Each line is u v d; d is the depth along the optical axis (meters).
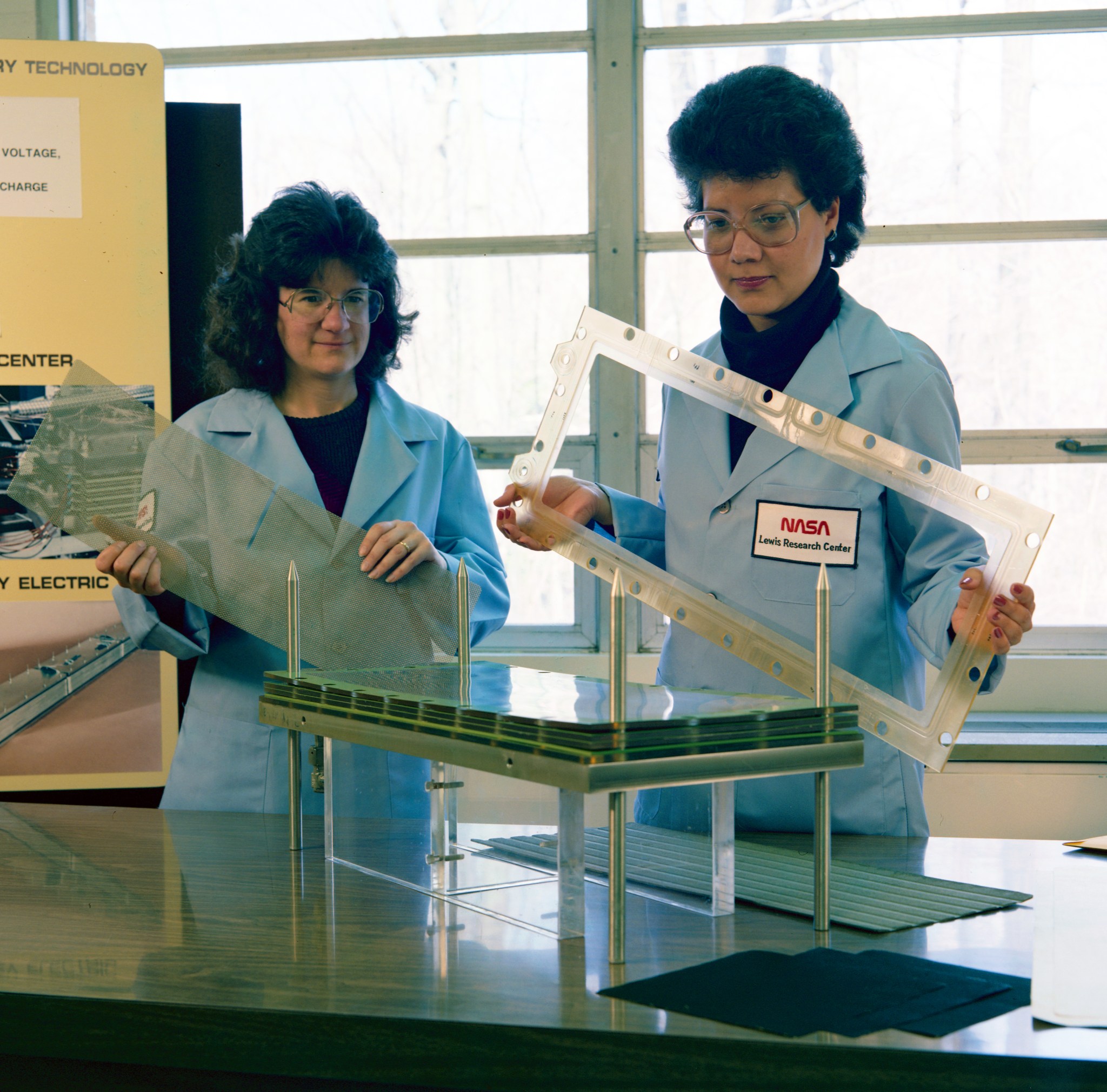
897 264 3.01
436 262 3.15
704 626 1.28
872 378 1.45
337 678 1.22
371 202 3.18
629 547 1.56
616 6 3.03
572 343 1.38
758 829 1.43
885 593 1.42
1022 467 2.98
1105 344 2.95
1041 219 2.96
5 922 1.00
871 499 1.41
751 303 1.48
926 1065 0.69
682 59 3.08
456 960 0.89
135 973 0.86
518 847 1.24
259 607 1.53
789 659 1.20
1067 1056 0.68
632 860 1.17
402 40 3.12
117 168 2.26
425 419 2.01
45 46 2.23
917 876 1.13
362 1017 0.77
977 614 1.09
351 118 3.17
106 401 1.59
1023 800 2.63
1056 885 1.09
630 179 3.05
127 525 1.58
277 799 1.76
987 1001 0.78
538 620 3.18
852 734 0.95
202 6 3.19
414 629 1.51
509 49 3.09
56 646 2.23
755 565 1.47
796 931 0.96
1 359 2.25
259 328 1.87
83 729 2.25
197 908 1.04
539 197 3.13
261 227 1.79
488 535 2.06
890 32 2.96
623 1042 0.73
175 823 1.44
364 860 1.21
